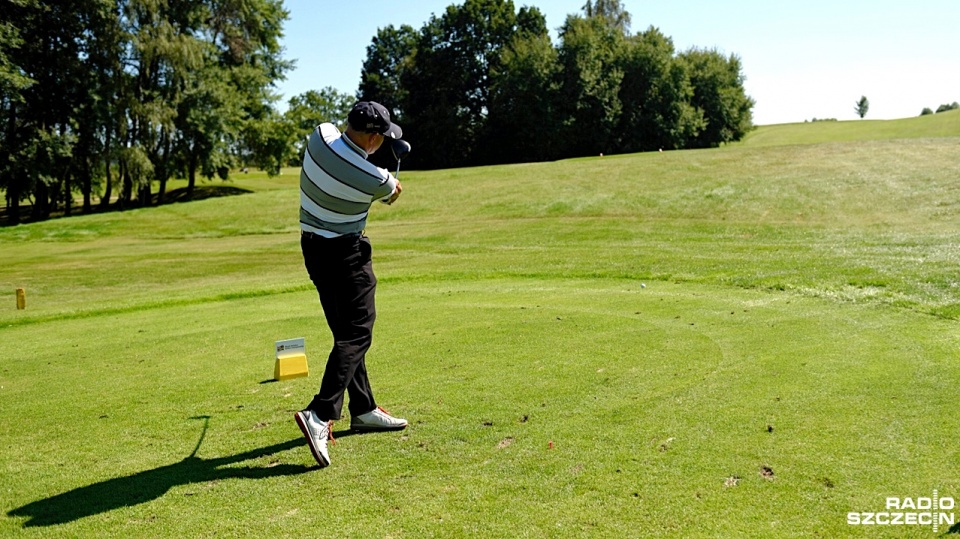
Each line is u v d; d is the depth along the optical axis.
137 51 37.53
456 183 30.33
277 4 49.06
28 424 4.59
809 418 3.98
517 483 3.31
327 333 7.41
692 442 3.70
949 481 3.15
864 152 27.06
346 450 3.86
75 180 41.12
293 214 28.48
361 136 3.70
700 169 27.22
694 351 5.67
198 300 10.90
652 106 57.22
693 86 59.94
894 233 14.75
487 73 63.34
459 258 15.19
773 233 16.47
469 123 63.06
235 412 4.66
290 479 3.49
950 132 49.72
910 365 4.98
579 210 22.77
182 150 41.72
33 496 3.40
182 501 3.28
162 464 3.77
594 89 55.91
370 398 4.13
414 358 5.85
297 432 4.21
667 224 18.95
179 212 30.42
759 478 3.24
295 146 50.03
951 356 5.18
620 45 58.72
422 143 62.88
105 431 4.38
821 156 27.19
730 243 15.15
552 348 5.97
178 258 18.75
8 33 32.09
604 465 3.46
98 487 3.48
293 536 2.90
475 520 2.97
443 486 3.32
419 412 4.43
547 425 4.06
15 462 3.88
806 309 7.36
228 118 42.00
